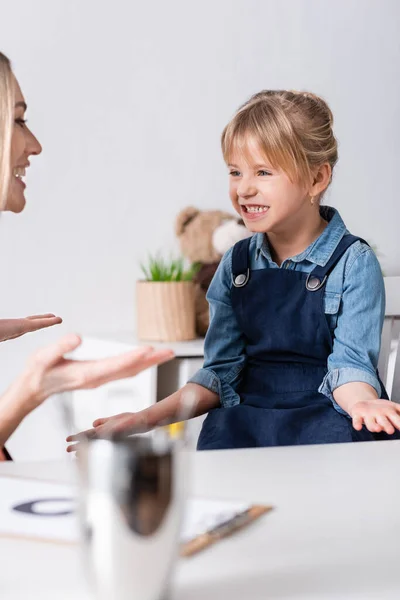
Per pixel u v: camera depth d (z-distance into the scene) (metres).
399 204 2.64
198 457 0.83
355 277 1.42
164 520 0.48
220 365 1.45
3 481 0.70
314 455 0.84
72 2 2.31
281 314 1.45
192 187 2.44
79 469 0.48
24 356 2.32
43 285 2.33
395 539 0.60
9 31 2.26
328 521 0.63
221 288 1.52
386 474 0.77
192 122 2.42
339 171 2.57
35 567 0.54
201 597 0.50
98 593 0.48
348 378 1.34
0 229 2.28
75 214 2.35
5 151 1.34
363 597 0.50
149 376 1.98
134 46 2.36
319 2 2.51
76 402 2.12
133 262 2.40
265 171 1.44
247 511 0.64
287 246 1.49
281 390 1.43
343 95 2.55
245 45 2.45
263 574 0.53
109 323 2.39
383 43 2.58
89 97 2.34
